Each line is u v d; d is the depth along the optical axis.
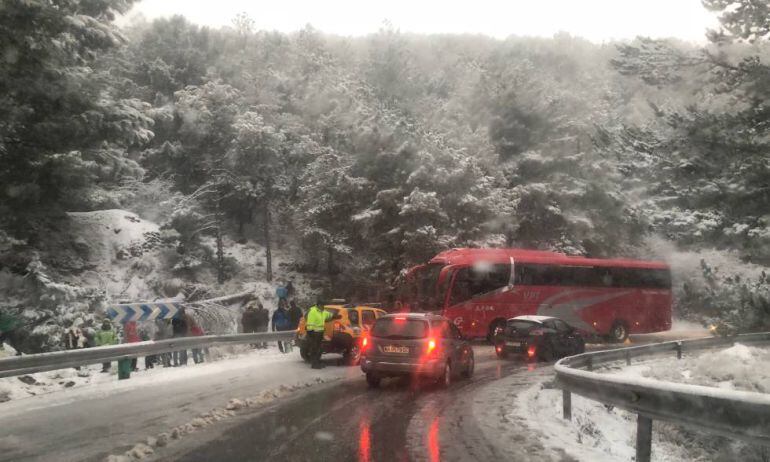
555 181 44.12
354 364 18.31
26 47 19.08
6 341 24.61
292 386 13.02
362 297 42.06
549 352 21.11
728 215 16.64
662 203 18.00
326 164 41.09
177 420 9.28
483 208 37.50
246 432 8.52
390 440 8.19
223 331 26.75
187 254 39.28
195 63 54.53
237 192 44.44
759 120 17.14
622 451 9.73
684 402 6.13
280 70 60.91
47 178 22.84
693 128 17.38
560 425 9.64
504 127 46.50
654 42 19.36
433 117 45.31
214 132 46.66
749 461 10.52
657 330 30.98
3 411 10.04
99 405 10.61
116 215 37.06
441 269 27.58
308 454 7.31
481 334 27.00
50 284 25.27
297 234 45.62
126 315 16.98
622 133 19.59
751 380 15.78
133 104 24.48
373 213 38.00
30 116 21.36
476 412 10.54
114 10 26.47
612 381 7.38
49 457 7.08
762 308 16.39
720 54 18.34
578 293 29.05
